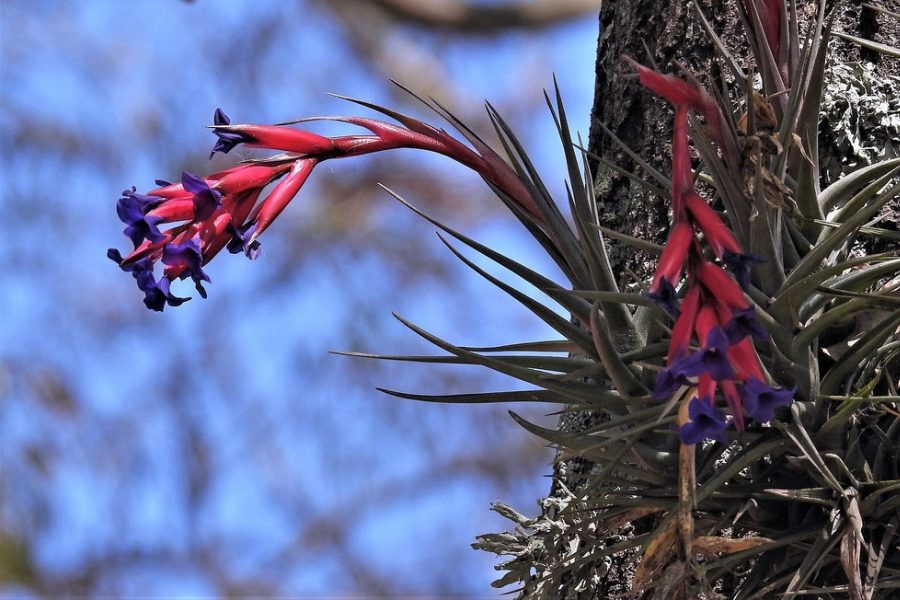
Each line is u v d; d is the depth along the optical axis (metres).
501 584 0.88
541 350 0.83
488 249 0.81
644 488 0.82
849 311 0.80
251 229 0.81
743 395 0.76
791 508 0.82
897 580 0.80
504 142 0.84
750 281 0.81
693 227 0.76
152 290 0.80
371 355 0.82
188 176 0.79
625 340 0.82
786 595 0.79
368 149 0.83
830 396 0.80
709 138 0.81
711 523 0.82
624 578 0.88
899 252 0.82
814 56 0.83
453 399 0.81
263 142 0.81
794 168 0.84
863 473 0.81
